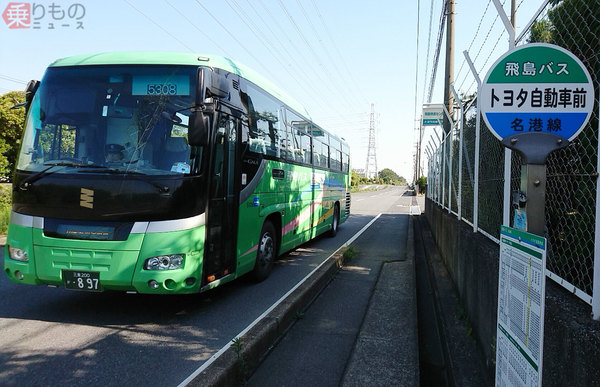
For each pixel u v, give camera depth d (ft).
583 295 7.11
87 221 14.12
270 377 11.03
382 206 99.14
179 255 14.14
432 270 24.20
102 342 13.19
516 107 6.89
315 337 13.83
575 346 6.08
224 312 16.49
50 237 14.21
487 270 11.30
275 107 23.18
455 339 13.23
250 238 19.47
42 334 13.79
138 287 13.94
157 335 13.89
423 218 64.95
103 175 14.21
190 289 14.60
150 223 13.96
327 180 36.52
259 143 20.63
